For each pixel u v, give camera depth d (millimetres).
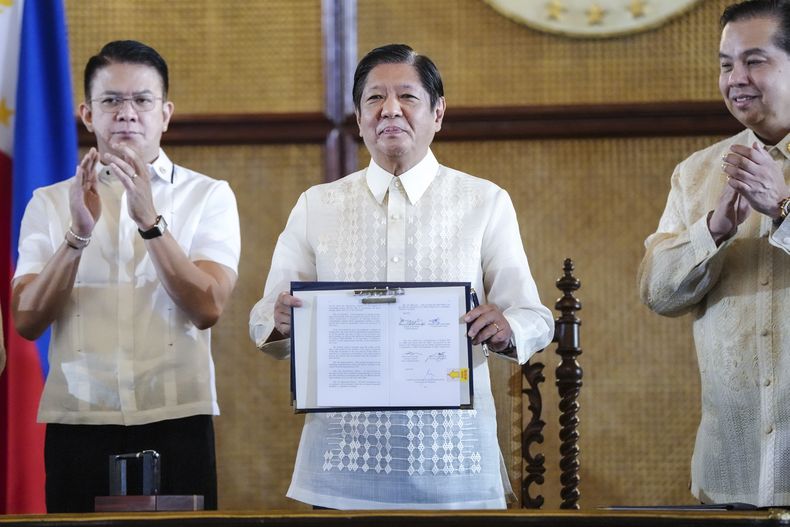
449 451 7191
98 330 8820
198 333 8977
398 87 7500
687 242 7676
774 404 7520
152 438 8727
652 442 12844
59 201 9250
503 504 7254
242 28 13516
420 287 6926
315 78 13430
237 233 9508
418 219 7586
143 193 8547
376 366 6883
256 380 13164
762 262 7727
